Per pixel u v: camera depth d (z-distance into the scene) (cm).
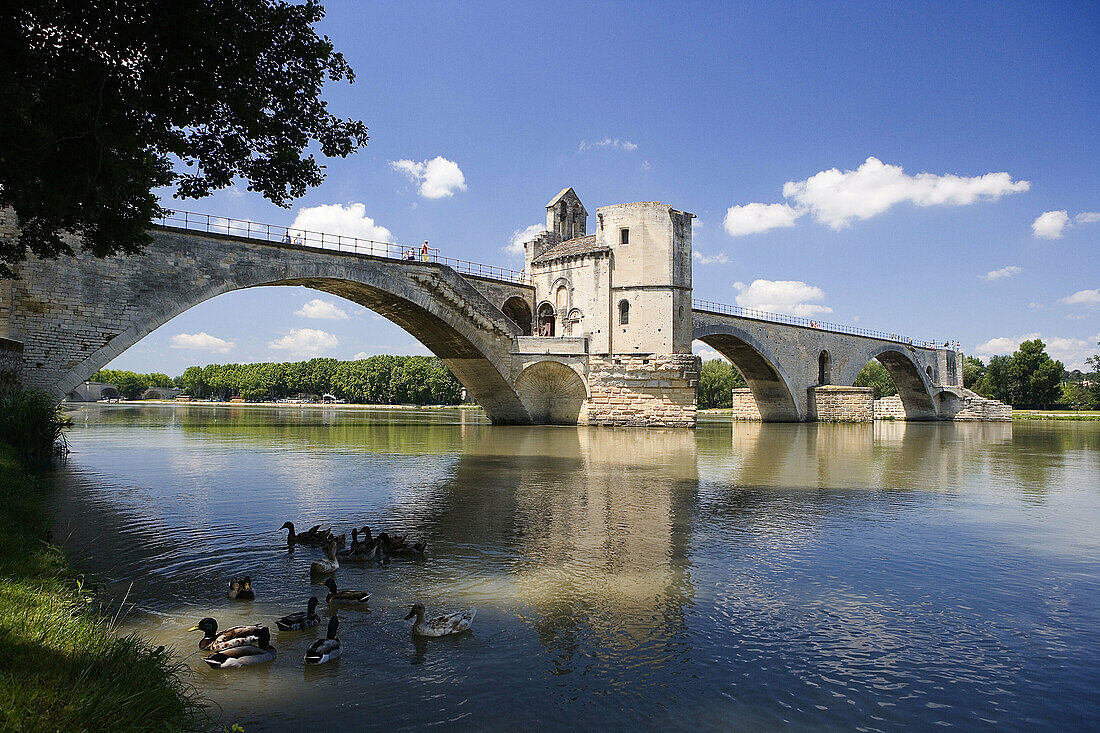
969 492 2059
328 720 656
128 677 602
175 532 1403
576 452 3161
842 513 1684
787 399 6769
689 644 852
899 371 8719
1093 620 950
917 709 695
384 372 14925
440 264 4303
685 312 5294
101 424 5656
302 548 1286
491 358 4716
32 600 761
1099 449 3862
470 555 1252
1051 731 654
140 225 1400
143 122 1238
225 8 1178
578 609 973
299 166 1382
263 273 3431
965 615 966
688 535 1423
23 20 1077
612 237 5306
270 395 18200
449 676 756
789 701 708
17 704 494
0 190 1257
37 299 2747
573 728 648
